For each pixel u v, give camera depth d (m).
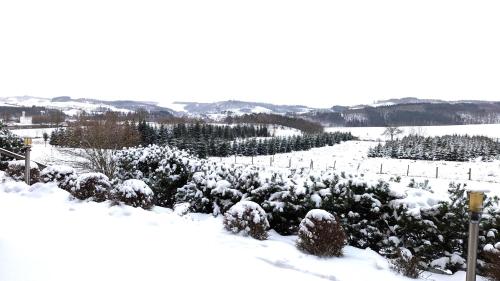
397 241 5.82
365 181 6.39
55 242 4.70
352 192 6.35
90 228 5.55
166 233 5.74
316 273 4.70
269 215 6.80
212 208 8.00
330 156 42.59
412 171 27.64
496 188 17.47
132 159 10.87
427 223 5.64
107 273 3.98
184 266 4.45
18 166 9.92
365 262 5.36
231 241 5.71
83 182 7.69
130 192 7.26
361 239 6.26
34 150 28.78
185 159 9.69
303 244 5.56
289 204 6.69
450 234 5.58
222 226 6.65
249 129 67.94
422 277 5.08
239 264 4.72
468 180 22.27
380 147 43.00
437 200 5.84
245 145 47.12
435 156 37.19
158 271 4.20
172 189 9.43
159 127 51.16
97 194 7.59
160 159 10.17
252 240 5.91
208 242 5.53
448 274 5.36
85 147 17.05
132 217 6.42
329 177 6.87
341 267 5.00
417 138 43.84
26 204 6.93
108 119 19.67
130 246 4.90
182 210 7.73
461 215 5.52
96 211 6.68
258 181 7.32
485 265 5.12
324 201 6.46
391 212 6.16
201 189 8.17
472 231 3.84
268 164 34.22
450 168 28.94
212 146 46.59
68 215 6.27
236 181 7.71
